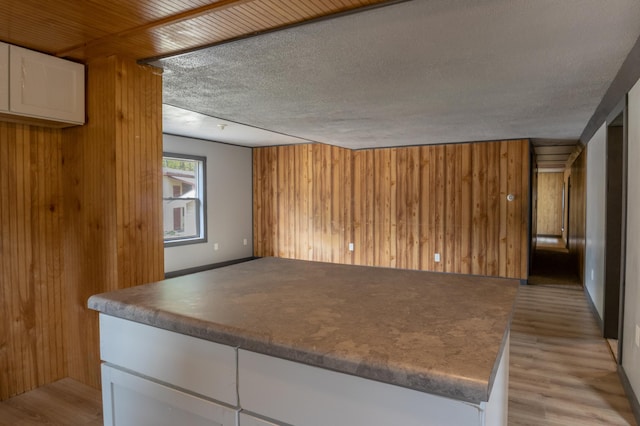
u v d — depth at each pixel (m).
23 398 2.48
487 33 2.11
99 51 2.34
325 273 1.86
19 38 2.14
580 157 6.31
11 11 1.84
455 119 4.36
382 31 2.09
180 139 6.52
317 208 7.41
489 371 0.81
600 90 3.18
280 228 7.79
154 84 2.62
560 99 3.46
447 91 3.24
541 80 2.92
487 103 3.63
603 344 3.61
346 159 7.10
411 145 6.46
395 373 0.85
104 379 1.43
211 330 1.12
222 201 7.38
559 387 2.80
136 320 1.30
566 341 3.68
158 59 2.47
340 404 0.95
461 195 6.21
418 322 1.14
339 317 1.18
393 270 1.95
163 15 1.91
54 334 2.67
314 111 4.00
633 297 2.56
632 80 2.56
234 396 1.12
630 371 2.59
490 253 6.07
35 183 2.54
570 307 4.79
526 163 5.75
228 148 7.48
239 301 1.36
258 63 2.58
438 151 6.34
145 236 2.54
